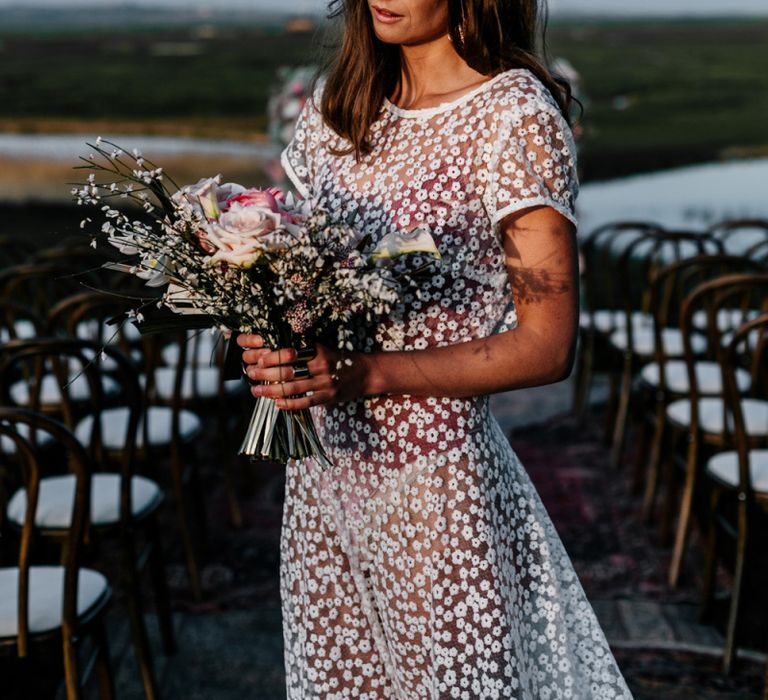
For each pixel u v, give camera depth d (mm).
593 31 78312
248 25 142125
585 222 10266
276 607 3057
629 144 17688
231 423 4309
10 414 1836
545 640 1573
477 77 1467
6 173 13711
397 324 1459
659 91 26531
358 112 1489
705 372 3645
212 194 1387
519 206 1372
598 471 4172
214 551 3465
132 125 19562
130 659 2760
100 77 29500
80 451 1901
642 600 3055
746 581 2625
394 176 1466
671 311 4910
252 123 19953
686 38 62312
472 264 1442
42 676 2500
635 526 3623
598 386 5371
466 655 1479
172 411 3053
